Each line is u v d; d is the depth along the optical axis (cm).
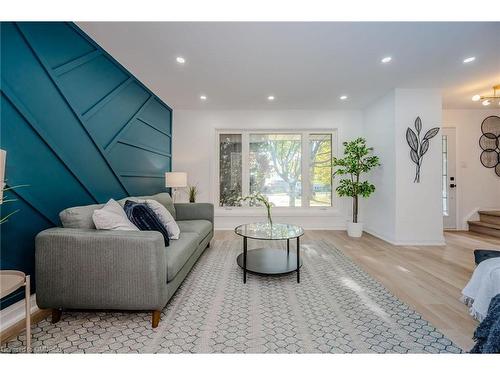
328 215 451
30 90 162
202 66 276
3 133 145
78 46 205
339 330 147
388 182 364
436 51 244
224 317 161
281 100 399
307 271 244
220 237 391
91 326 150
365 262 270
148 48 237
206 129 452
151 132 361
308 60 262
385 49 240
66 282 145
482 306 139
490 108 448
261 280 222
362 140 387
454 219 453
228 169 462
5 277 115
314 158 462
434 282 217
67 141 195
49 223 178
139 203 208
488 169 452
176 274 174
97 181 234
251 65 273
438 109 346
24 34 156
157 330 146
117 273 144
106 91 247
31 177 164
